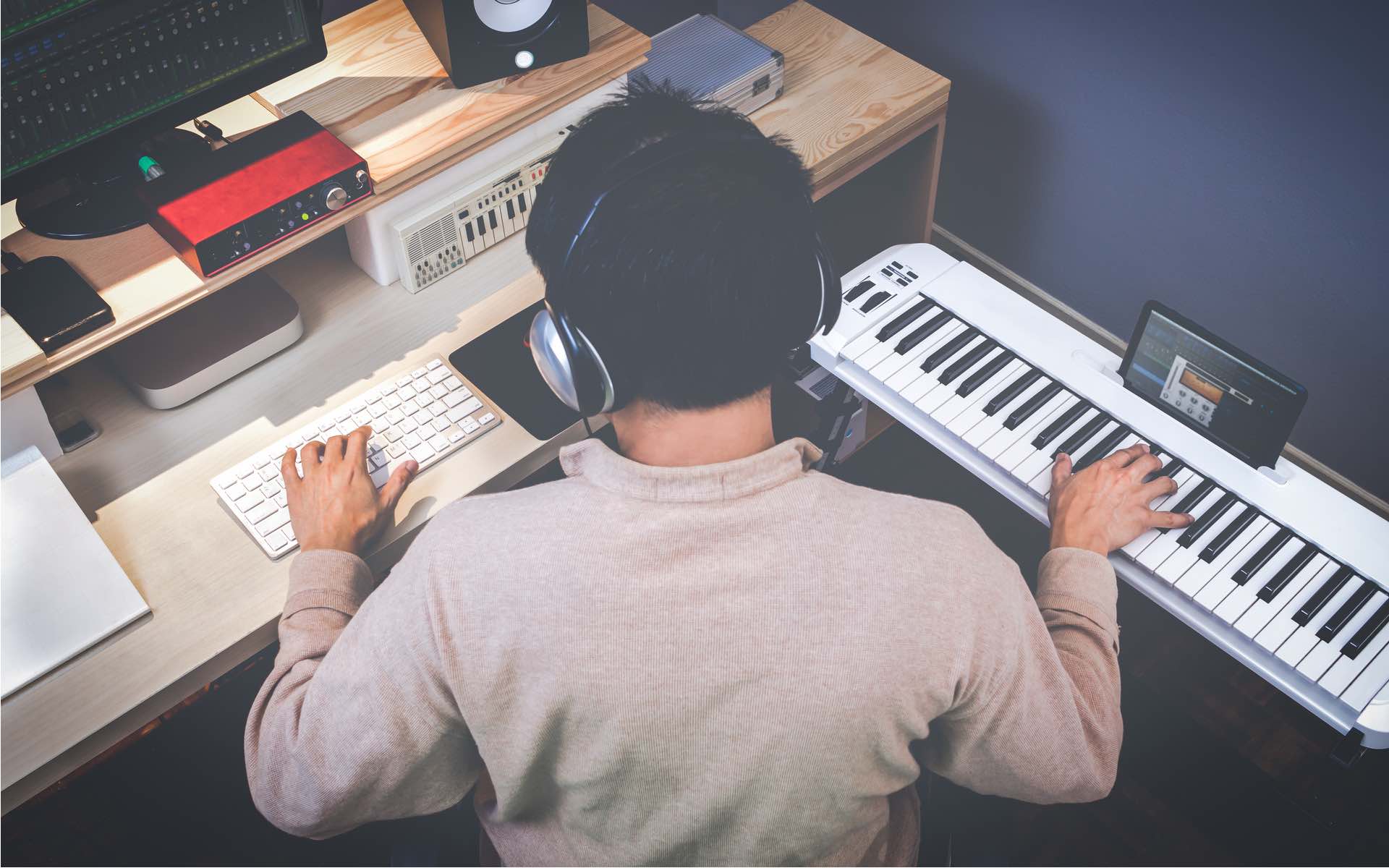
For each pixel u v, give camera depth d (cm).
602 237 90
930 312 190
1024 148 254
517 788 102
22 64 148
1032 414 177
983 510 257
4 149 153
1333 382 227
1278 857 206
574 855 111
